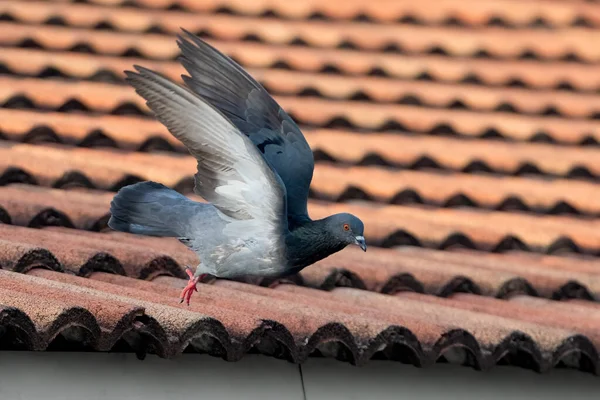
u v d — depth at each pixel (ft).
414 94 49.88
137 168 39.32
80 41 48.39
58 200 35.17
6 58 45.68
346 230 27.78
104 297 25.91
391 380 29.01
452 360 29.68
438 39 54.85
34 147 39.58
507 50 55.06
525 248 40.19
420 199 42.34
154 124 43.19
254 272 27.66
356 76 51.16
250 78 30.81
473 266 36.65
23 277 26.84
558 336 29.96
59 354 25.32
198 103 24.71
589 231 40.83
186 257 32.24
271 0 55.26
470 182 43.57
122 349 25.98
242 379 27.27
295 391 27.91
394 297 32.73
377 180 42.45
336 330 27.27
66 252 29.71
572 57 55.57
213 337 25.75
